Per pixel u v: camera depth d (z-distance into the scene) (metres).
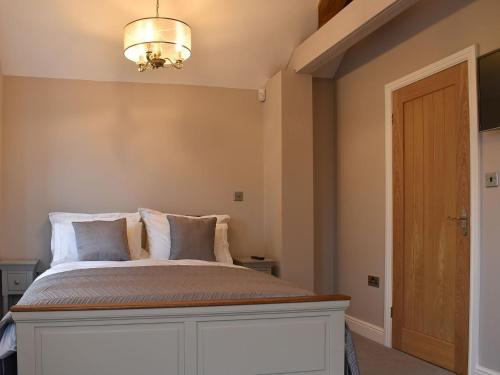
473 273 3.18
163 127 4.88
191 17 4.34
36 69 4.58
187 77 4.89
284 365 2.62
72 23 4.26
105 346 2.41
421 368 3.51
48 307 2.34
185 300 2.62
